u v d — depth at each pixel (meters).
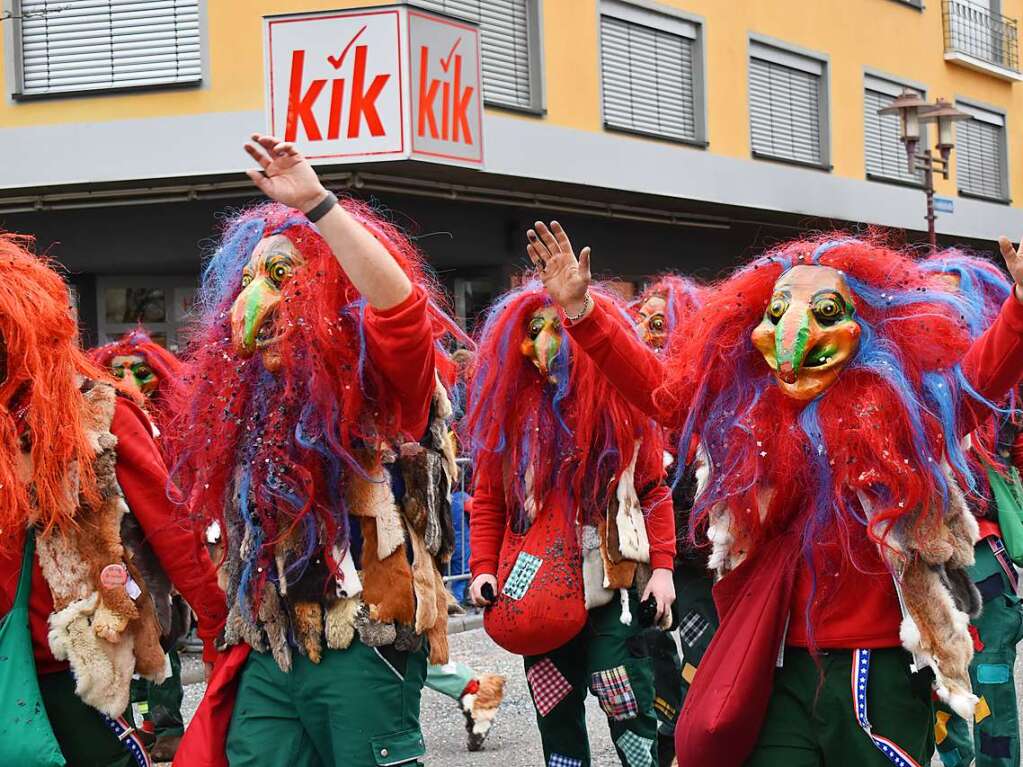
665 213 17.20
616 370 3.49
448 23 12.60
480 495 4.50
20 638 3.13
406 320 3.15
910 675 3.09
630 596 4.30
